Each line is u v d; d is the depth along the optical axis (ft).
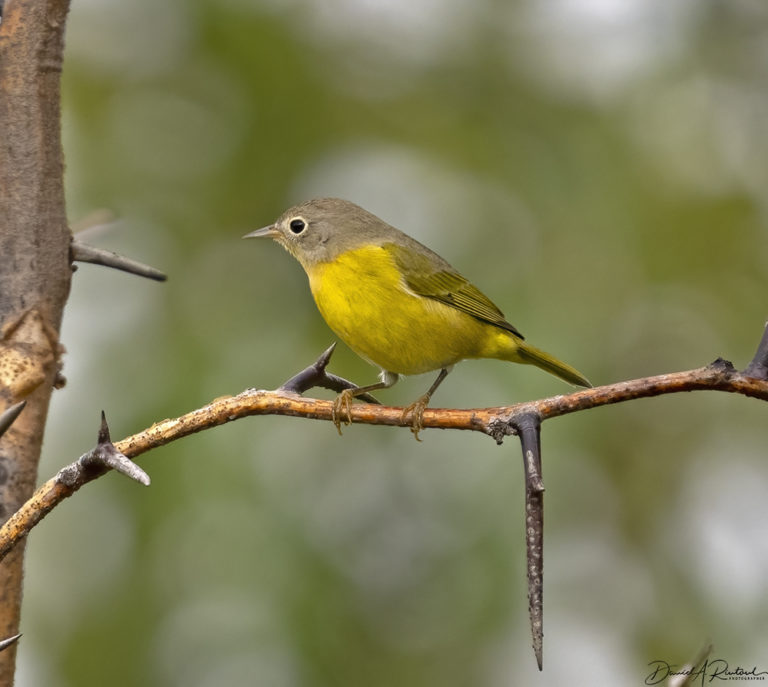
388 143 39.45
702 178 38.88
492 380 34.81
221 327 35.24
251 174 38.17
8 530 11.72
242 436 32.68
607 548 35.99
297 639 30.58
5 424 10.96
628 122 38.96
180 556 31.04
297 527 31.81
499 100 40.11
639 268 37.17
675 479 36.81
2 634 13.50
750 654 34.30
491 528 32.58
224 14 38.47
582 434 34.42
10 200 14.62
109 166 37.24
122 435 32.48
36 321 14.56
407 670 31.53
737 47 40.32
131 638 30.58
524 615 32.19
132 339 34.35
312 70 39.27
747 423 37.68
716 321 37.35
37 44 14.69
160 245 36.45
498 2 40.75
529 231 37.78
